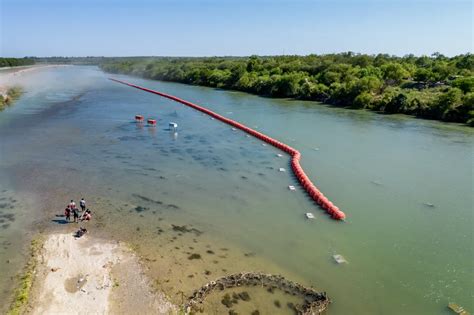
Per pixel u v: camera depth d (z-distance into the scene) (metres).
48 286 20.11
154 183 36.59
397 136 58.12
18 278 20.89
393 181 38.50
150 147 49.59
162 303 19.33
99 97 99.31
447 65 118.75
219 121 69.69
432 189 36.47
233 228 28.06
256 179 38.59
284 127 63.62
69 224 27.47
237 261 23.73
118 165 41.66
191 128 62.53
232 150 49.41
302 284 21.69
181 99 99.06
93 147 48.59
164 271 22.14
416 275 22.91
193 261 23.44
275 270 22.92
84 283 20.53
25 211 29.38
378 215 30.78
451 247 26.12
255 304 19.69
